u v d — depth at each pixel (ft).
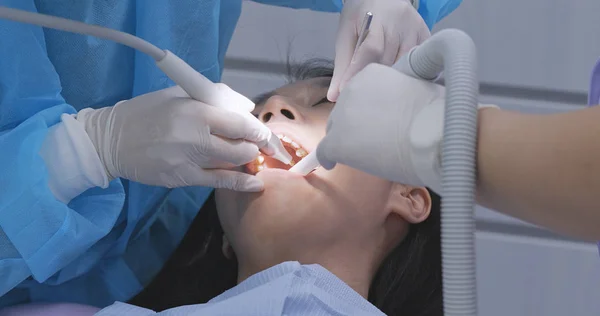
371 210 3.56
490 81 5.69
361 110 2.43
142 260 4.37
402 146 2.33
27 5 3.35
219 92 3.19
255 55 5.67
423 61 2.40
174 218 4.43
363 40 3.78
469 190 2.04
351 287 3.56
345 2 4.16
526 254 5.97
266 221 3.43
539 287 5.99
